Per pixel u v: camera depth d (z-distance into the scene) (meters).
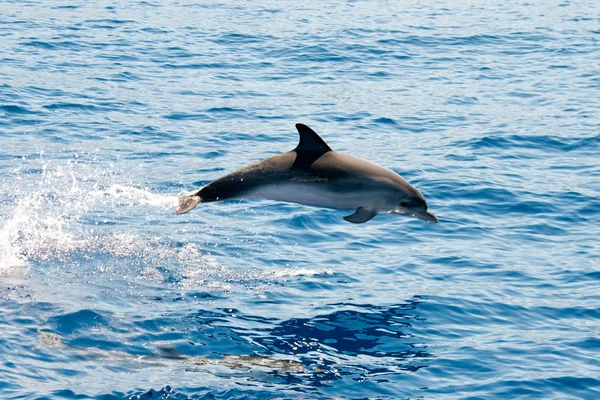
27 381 15.16
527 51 52.34
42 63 44.12
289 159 18.30
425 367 16.28
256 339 17.22
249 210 24.77
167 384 15.27
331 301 19.16
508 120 36.03
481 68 47.38
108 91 39.28
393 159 30.59
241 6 67.88
